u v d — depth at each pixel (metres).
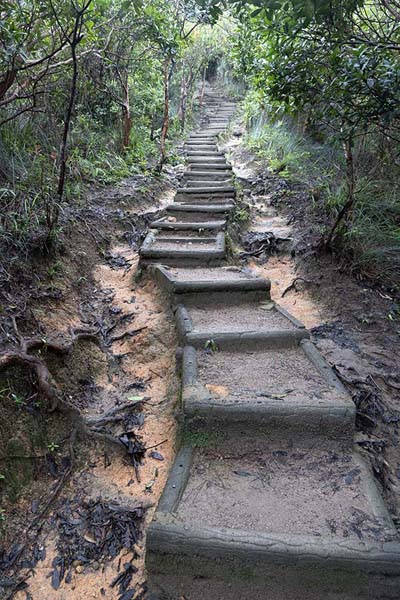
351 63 2.32
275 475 1.72
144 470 1.88
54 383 2.06
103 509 1.71
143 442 2.02
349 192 3.55
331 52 2.60
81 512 1.71
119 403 2.23
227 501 1.58
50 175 3.86
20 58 3.09
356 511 1.53
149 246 3.63
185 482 1.67
